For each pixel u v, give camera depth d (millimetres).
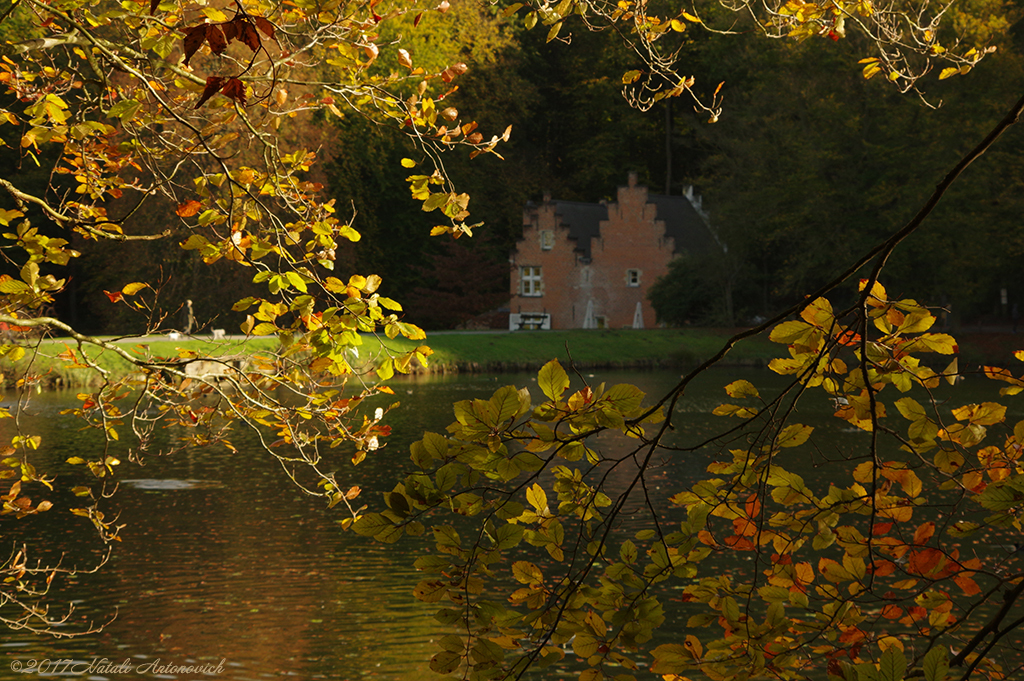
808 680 4508
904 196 66000
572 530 20719
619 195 79312
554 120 98438
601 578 4527
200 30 3572
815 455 30484
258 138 6758
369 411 41375
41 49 6711
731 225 70875
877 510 4512
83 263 66438
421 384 53750
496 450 4184
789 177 67750
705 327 73125
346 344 6207
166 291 60344
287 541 20844
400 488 4184
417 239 84188
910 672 4301
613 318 79875
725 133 74500
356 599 16938
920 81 63656
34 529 21906
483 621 4285
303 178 64938
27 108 6930
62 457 30656
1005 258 66438
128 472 28938
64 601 16766
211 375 7559
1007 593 3832
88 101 8078
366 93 6770
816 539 4590
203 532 21641
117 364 46438
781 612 4422
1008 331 69312
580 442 4301
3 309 6836
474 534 20484
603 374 60406
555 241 81500
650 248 78375
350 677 13438
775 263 73688
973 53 7742
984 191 64062
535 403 42125
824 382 4469
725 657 4449
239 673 13648
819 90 68562
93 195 8188
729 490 4555
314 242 6852
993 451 4496
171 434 35625
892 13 7859
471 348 63812
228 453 32281
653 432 36125
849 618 4500
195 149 7523
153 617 15969
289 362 7562
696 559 4590
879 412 4391
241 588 17531
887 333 4367
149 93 6941
